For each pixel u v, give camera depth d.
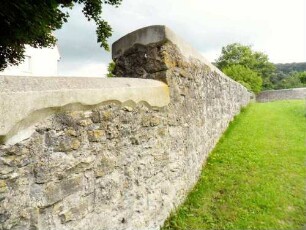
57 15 7.00
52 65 18.95
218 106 7.08
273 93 29.33
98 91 2.41
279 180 4.51
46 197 1.92
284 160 5.40
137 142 2.95
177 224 3.41
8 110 1.66
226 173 4.88
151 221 3.10
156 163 3.30
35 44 8.44
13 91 1.71
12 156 1.71
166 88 3.62
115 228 2.54
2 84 1.69
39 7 6.12
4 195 1.65
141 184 2.98
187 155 4.27
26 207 1.78
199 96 5.10
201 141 5.13
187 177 4.20
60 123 2.05
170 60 3.75
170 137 3.70
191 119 4.56
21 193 1.75
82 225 2.20
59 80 2.13
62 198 2.04
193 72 4.74
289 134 7.49
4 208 1.65
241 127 8.62
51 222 1.95
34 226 1.83
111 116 2.59
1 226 1.63
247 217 3.52
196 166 4.69
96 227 2.33
